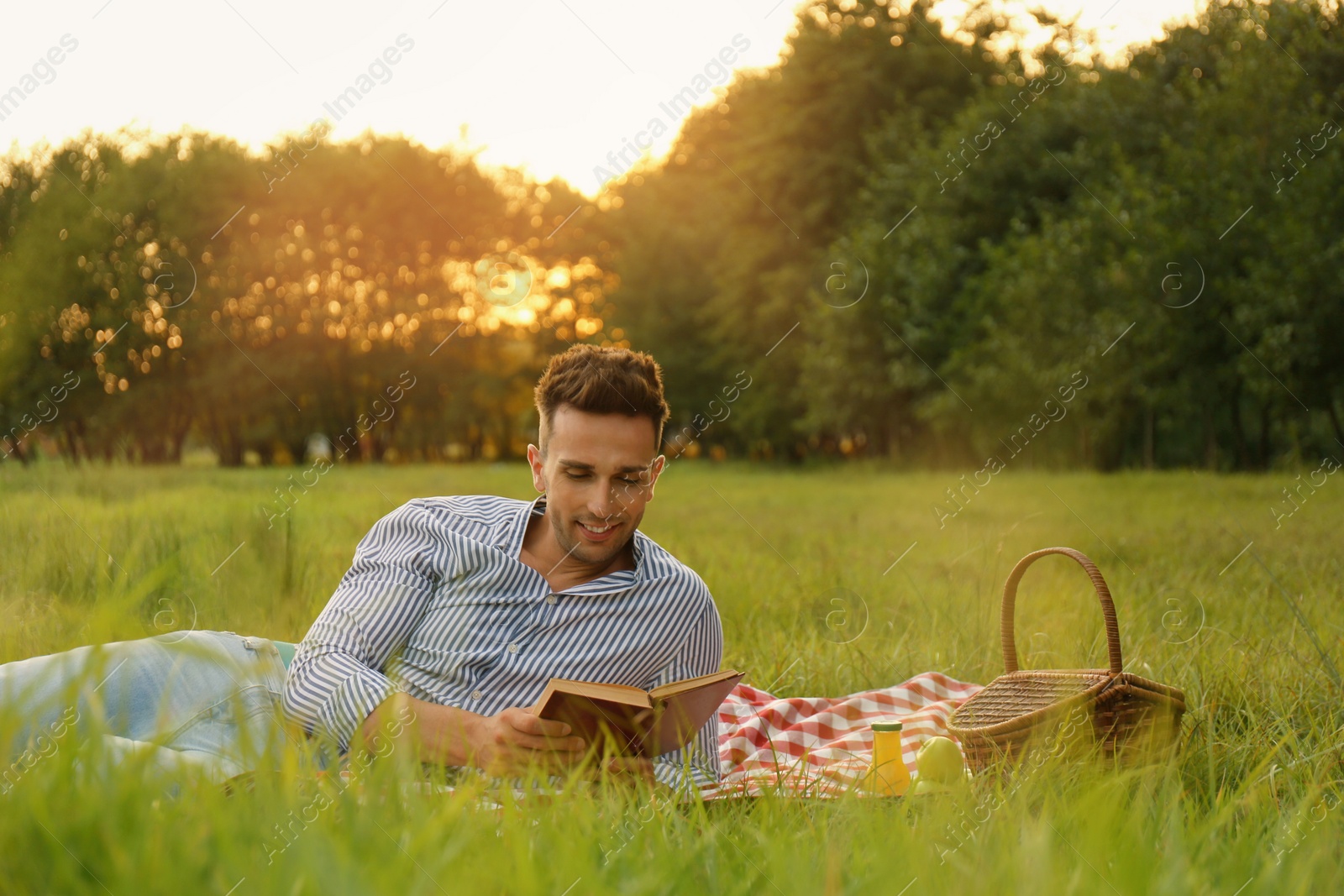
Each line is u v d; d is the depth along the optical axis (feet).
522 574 9.64
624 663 9.68
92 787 4.57
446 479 62.95
